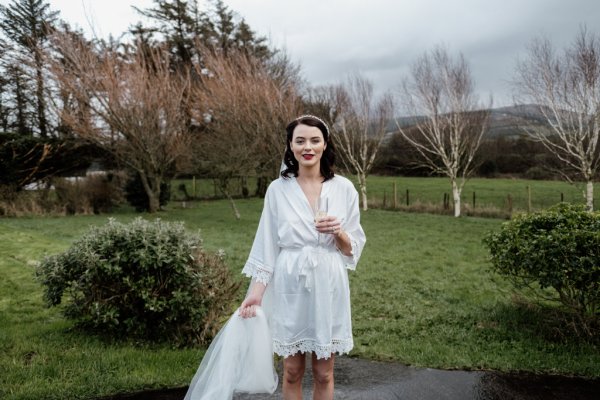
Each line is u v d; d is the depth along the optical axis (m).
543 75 17.17
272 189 2.65
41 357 4.22
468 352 4.72
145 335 4.86
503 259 5.12
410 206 23.50
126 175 23.95
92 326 5.04
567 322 5.10
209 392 2.59
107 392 3.69
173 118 20.92
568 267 4.54
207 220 18.83
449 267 9.47
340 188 2.66
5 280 7.65
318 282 2.48
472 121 22.16
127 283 4.56
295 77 27.80
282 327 2.53
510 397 3.78
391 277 8.44
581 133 16.88
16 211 19.19
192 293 4.80
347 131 25.61
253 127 20.28
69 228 15.09
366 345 5.00
